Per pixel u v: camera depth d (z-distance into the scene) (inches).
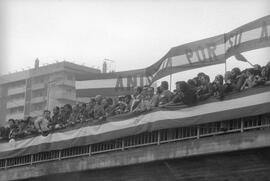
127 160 608.1
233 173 524.4
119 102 660.7
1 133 839.1
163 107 589.0
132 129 625.3
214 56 564.7
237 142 496.1
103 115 671.1
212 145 518.6
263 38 516.7
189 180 565.9
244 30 534.9
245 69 519.2
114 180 644.7
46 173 726.5
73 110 721.0
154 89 624.7
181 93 566.3
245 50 531.2
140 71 669.3
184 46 597.0
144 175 609.6
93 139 677.9
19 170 783.7
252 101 502.0
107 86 701.9
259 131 480.7
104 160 637.9
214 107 534.6
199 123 546.3
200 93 550.0
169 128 579.2
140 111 619.2
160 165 585.0
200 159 542.6
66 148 719.1
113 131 651.5
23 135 799.1
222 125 528.4
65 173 695.7
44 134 758.5
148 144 608.4
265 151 486.6
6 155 820.0
